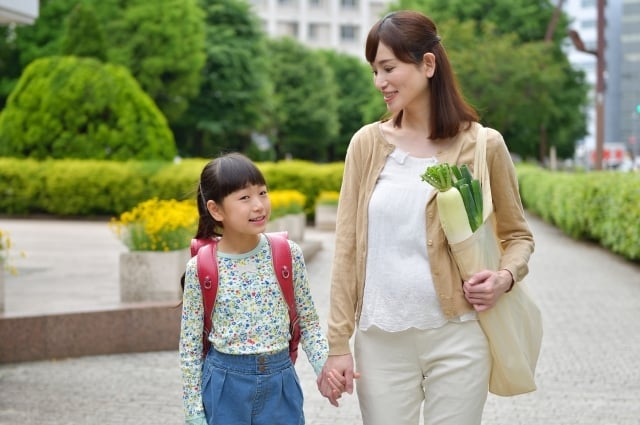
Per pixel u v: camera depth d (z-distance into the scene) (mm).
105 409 5215
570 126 37656
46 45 36844
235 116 41031
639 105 25047
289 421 2855
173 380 5977
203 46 37719
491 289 2611
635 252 12320
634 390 5703
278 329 2805
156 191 20797
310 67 49438
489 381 2799
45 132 21625
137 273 7230
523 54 29688
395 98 2732
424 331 2699
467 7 35969
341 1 80250
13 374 6148
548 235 18469
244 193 2729
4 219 20812
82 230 17859
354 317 2811
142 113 22328
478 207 2654
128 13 36219
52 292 8219
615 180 14086
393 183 2744
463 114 2779
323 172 22156
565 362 6531
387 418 2750
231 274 2783
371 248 2744
